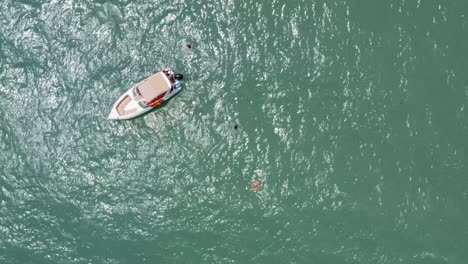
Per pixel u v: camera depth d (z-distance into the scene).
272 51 55.75
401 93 54.75
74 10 56.25
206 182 54.06
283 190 53.78
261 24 56.28
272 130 54.59
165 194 53.91
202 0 56.56
